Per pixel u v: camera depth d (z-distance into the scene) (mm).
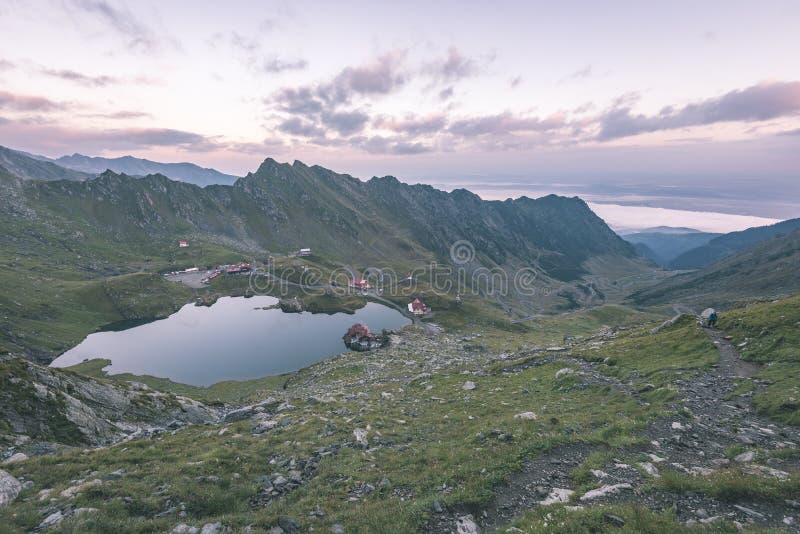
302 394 60125
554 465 17672
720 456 18000
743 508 12781
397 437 24812
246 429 28281
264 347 152000
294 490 17734
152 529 13906
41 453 25328
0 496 15742
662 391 29094
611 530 11859
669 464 16781
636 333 61312
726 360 35969
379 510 14969
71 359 137000
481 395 37375
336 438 24594
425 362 81125
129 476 18281
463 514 14180
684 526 11938
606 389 32938
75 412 32281
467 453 19703
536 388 37844
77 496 15656
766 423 22359
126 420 37312
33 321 161750
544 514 13484
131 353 142625
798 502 12742
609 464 16969
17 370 33156
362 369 82312
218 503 16297
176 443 24484
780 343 35344
